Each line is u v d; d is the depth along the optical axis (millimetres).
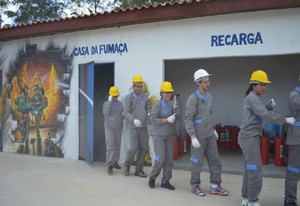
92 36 7965
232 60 10008
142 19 6996
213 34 6691
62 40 8391
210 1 6320
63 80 8375
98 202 4996
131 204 4898
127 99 6359
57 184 5969
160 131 5523
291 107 4582
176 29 7031
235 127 9562
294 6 6016
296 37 6109
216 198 5168
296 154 4535
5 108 9477
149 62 7320
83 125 7984
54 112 8531
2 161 8023
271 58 9586
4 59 9461
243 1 6137
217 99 10211
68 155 8344
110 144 6734
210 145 5324
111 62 7742
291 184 4586
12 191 5562
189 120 5156
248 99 4531
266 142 7375
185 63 10453
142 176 6457
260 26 6328
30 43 8906
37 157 8562
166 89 5535
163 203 4934
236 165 7367
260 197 5180
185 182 6105
